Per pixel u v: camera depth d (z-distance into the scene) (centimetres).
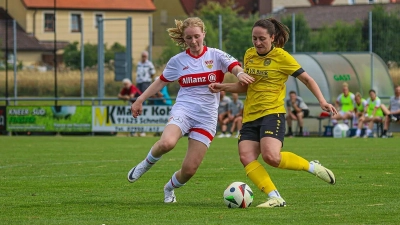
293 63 1627
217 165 2723
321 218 1445
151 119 5034
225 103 4900
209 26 6072
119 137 4891
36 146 3919
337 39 5819
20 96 6306
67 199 1800
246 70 1659
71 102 6450
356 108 4853
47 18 9631
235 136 4850
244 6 12725
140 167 1719
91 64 6538
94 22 10031
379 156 3091
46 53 8512
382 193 1862
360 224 1371
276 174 2378
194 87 1692
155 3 12581
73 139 4647
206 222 1408
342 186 2023
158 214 1529
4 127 5281
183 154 3331
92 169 2605
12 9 9594
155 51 6078
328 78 5300
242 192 1614
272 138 1602
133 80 6831
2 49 7925
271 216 1478
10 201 1761
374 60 5441
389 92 5400
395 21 5625
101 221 1434
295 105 4897
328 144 3966
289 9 8038
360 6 7462
